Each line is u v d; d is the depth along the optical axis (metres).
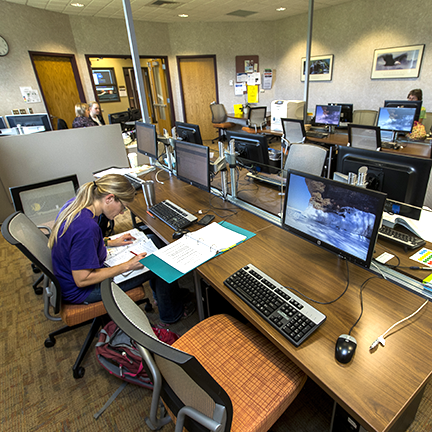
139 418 1.35
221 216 1.83
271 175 2.09
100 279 1.36
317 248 1.43
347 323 0.99
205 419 0.72
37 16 4.95
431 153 3.07
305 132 4.00
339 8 5.84
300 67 6.93
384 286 1.14
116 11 5.26
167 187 2.40
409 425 1.23
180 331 1.82
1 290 2.33
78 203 1.36
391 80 5.46
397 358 0.85
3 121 4.11
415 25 4.91
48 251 1.54
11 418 1.38
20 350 1.77
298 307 1.04
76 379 1.56
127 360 1.46
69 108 5.79
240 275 1.23
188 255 1.44
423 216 1.61
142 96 3.13
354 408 0.73
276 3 5.42
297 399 1.40
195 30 6.55
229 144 1.98
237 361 1.08
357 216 1.08
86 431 1.31
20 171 3.16
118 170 2.81
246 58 7.09
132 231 1.92
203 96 7.20
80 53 5.66
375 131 3.15
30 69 5.03
